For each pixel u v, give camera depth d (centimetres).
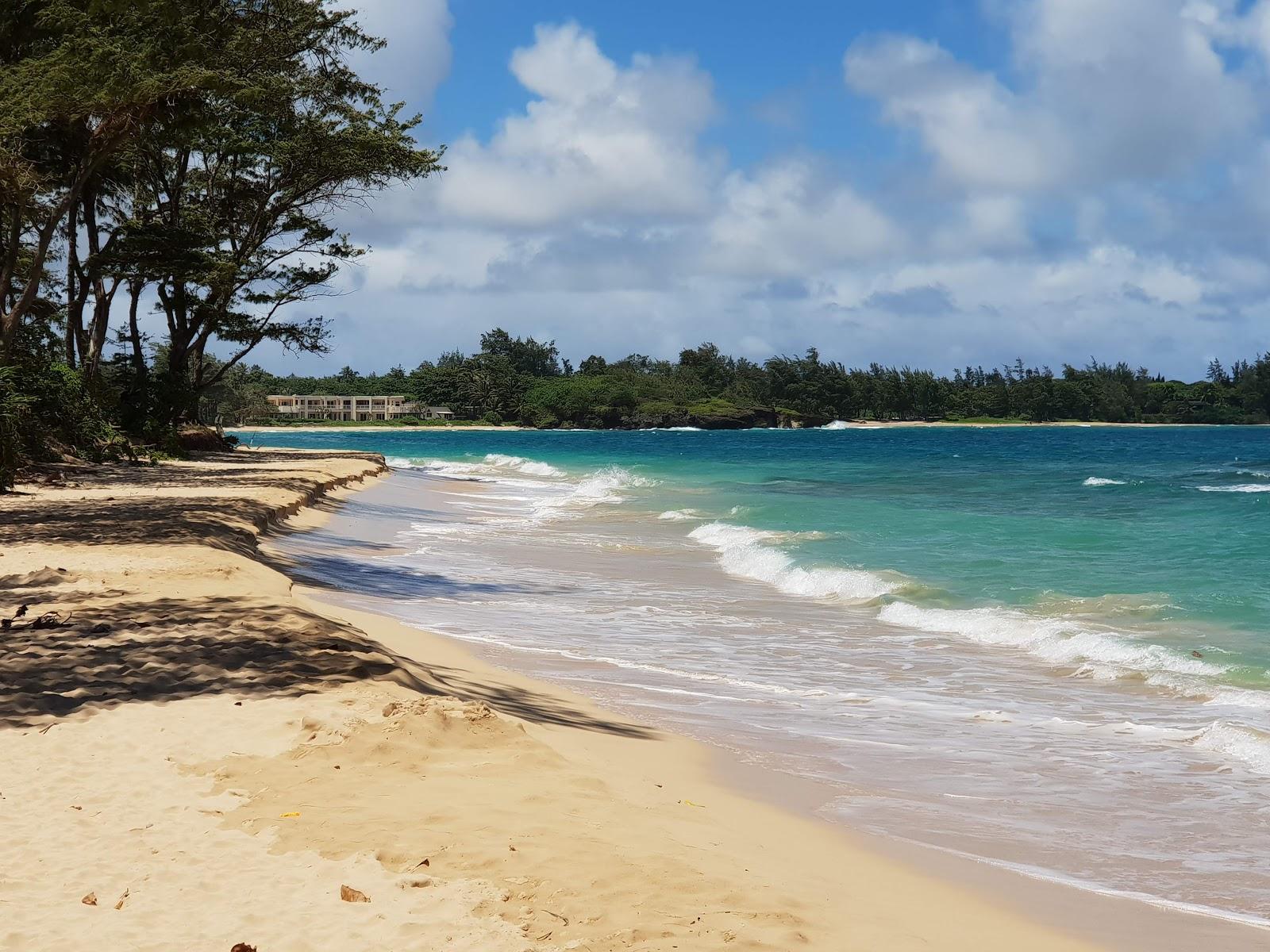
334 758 644
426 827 535
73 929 422
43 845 512
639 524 2675
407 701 752
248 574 1332
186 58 2606
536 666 1098
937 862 585
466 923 429
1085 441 12344
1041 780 751
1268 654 1150
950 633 1317
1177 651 1170
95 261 3775
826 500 3441
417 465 5822
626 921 432
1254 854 614
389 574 1730
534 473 5322
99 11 2481
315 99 4259
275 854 501
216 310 4466
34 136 3142
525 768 643
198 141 3962
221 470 3381
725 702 970
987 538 2289
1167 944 485
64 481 2691
